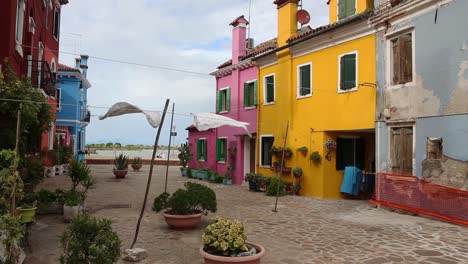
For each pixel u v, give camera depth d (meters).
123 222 10.16
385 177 12.23
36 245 7.69
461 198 9.65
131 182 20.91
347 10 14.81
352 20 13.48
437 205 10.34
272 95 18.83
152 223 10.08
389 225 9.91
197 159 26.48
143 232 9.05
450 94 10.30
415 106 11.38
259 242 8.25
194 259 7.03
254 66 20.38
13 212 5.63
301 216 11.31
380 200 12.48
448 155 10.29
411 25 11.58
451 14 10.35
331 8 15.95
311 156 15.56
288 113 17.27
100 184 19.47
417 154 11.25
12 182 5.71
